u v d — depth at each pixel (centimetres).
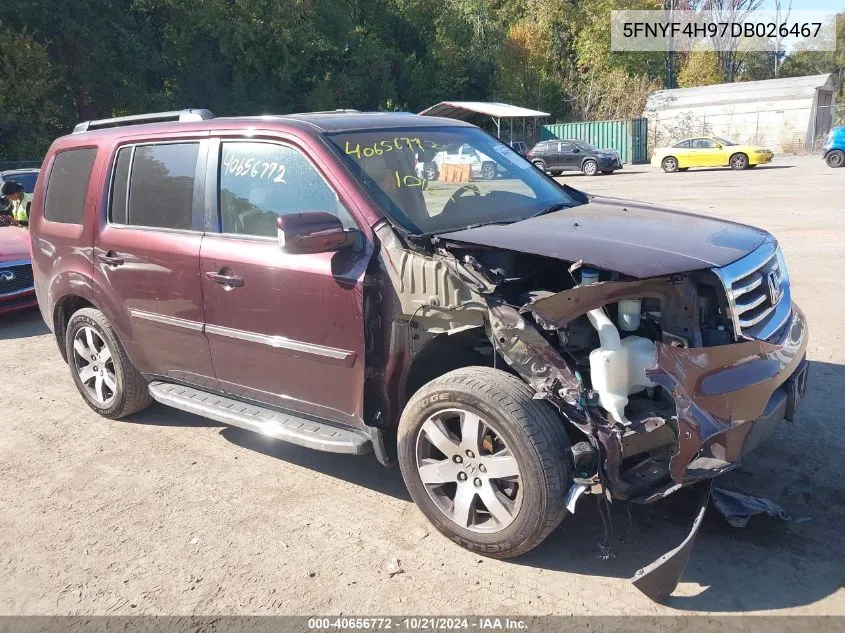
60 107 3139
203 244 414
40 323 852
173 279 430
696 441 288
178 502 405
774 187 1934
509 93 5206
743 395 301
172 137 446
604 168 3102
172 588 327
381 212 355
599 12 5206
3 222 986
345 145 387
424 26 5306
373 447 363
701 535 341
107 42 3247
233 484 423
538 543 315
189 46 3719
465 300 322
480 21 5225
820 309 697
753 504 333
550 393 300
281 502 399
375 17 5144
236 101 3731
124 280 463
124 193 470
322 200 375
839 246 1005
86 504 408
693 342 304
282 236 322
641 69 5453
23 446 492
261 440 486
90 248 487
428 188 392
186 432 505
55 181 532
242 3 3716
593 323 308
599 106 4919
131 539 369
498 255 335
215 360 425
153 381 485
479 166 434
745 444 304
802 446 420
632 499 301
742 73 6266
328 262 358
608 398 299
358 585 321
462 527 336
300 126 395
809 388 505
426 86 5069
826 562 316
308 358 374
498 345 312
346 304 351
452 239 330
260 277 384
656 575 284
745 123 3831
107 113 3481
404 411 346
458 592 312
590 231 346
